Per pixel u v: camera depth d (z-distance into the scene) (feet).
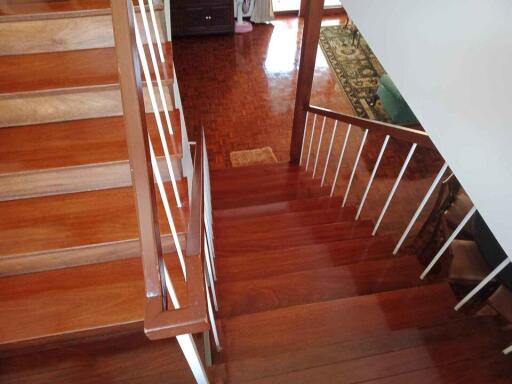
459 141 4.01
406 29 4.60
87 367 4.59
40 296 4.58
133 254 4.95
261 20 21.91
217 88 17.74
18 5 5.27
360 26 5.90
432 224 9.48
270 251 6.49
